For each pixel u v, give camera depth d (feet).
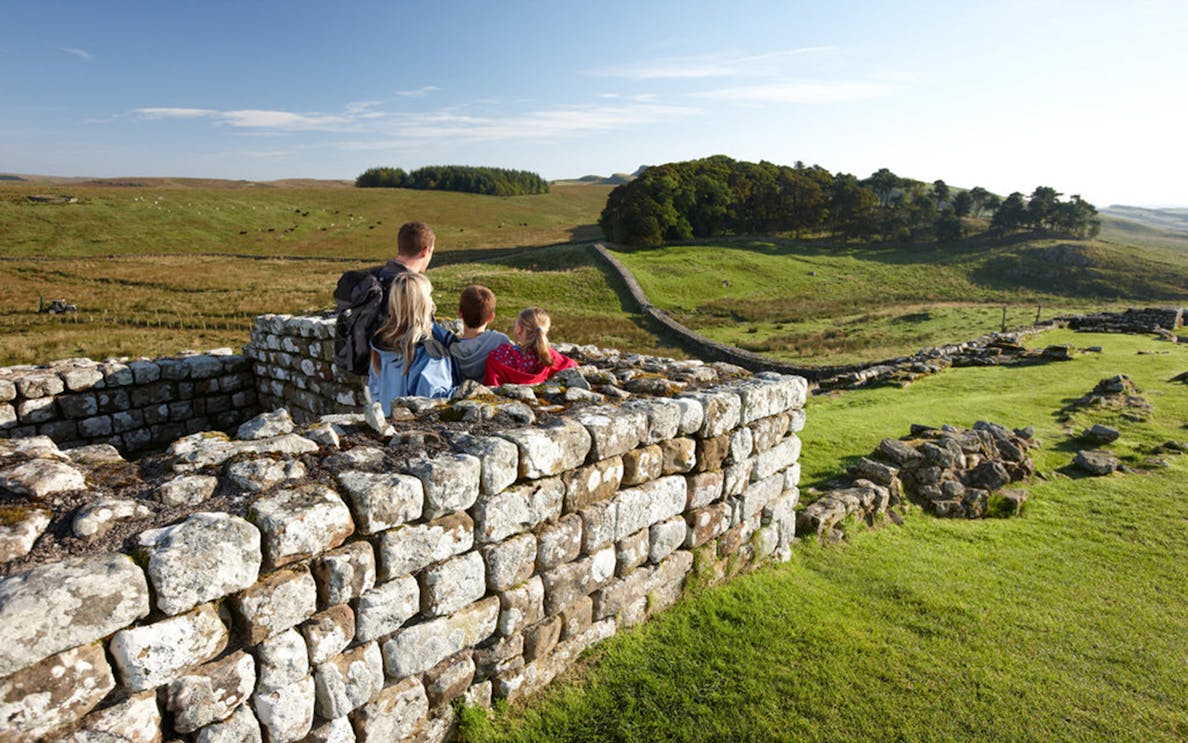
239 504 9.33
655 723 12.30
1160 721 13.10
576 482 12.78
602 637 14.10
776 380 18.48
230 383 30.25
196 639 8.03
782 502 18.83
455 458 10.93
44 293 147.33
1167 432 34.37
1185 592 18.51
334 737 9.54
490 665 11.83
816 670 14.11
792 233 327.88
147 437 27.45
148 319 119.44
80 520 8.29
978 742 12.37
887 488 24.62
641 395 16.76
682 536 15.57
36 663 6.83
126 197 367.45
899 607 17.16
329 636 9.31
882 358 112.27
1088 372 52.13
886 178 387.14
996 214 322.75
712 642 14.70
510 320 148.56
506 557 11.63
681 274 217.36
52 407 24.26
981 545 21.72
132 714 7.63
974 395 46.55
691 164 352.28
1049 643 15.71
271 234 333.83
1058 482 27.91
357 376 24.22
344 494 9.72
